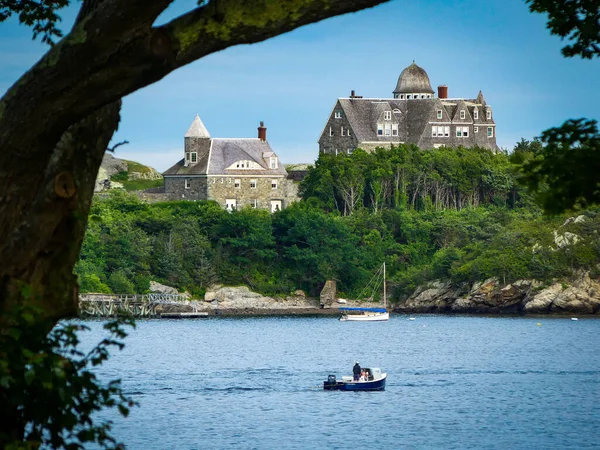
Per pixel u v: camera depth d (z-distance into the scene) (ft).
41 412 78.79
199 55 71.92
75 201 76.33
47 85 70.59
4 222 74.74
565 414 364.58
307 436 320.70
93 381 87.86
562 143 86.07
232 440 312.50
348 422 347.15
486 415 363.35
